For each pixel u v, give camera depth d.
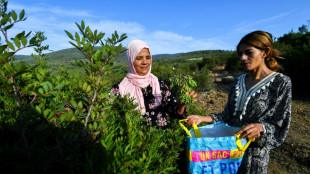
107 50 1.03
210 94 9.27
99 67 1.05
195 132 1.71
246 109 1.72
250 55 1.68
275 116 1.62
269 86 1.65
